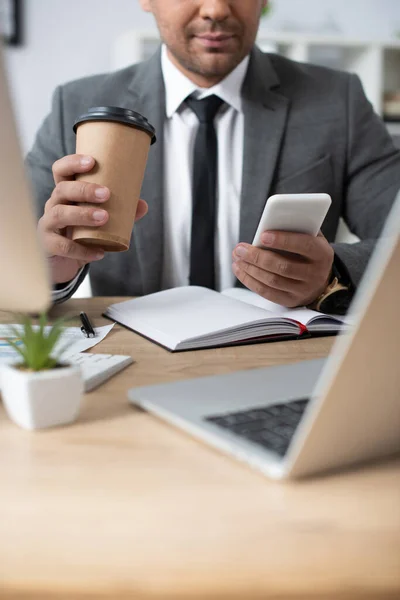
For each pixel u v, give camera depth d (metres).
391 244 0.41
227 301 1.09
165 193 1.71
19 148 0.50
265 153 1.68
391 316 0.43
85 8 3.82
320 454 0.48
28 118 3.84
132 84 1.77
